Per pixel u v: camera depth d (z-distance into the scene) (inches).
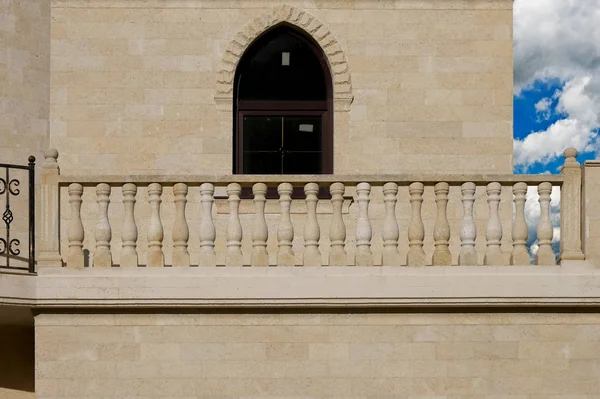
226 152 478.3
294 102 492.4
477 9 485.4
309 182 387.2
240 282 375.6
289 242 384.2
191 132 478.6
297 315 382.3
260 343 380.8
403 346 381.4
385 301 375.6
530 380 380.2
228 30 484.4
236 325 381.7
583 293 376.2
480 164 477.7
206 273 378.6
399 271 378.3
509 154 478.6
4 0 485.4
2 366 478.9
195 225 465.1
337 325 382.0
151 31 482.3
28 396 478.6
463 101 481.1
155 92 479.2
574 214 386.0
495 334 382.0
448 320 382.6
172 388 378.3
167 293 374.9
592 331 382.9
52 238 386.0
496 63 483.2
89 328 380.8
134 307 378.3
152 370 378.9
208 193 387.5
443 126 479.5
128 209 386.3
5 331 481.1
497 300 375.9
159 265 382.9
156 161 476.1
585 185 385.7
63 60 478.9
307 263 380.8
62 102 477.1
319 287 375.6
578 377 380.8
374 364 380.5
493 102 481.1
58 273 379.6
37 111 491.2
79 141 475.5
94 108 477.4
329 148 488.7
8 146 482.0
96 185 388.5
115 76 479.5
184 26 482.9
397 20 485.1
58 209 387.9
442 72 482.6
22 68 488.4
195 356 379.9
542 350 381.4
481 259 464.1
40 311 381.4
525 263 381.7
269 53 495.5
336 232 383.2
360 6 485.4
